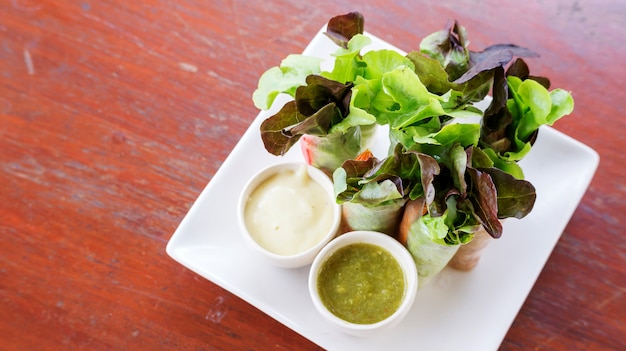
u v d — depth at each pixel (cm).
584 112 62
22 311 58
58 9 67
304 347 56
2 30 67
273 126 49
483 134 49
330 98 49
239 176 58
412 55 48
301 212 54
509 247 56
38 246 59
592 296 57
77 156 62
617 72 64
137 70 65
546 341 56
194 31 67
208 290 58
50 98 64
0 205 61
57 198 61
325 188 55
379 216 51
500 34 65
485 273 55
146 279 58
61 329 57
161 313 57
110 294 58
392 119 50
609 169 60
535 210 57
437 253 50
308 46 61
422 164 45
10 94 65
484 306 55
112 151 62
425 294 55
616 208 59
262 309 54
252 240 53
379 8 67
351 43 50
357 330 50
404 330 54
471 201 47
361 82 49
